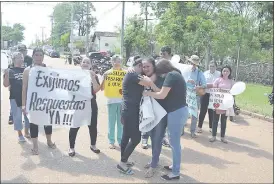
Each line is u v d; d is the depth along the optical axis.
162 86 4.75
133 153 6.14
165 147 6.59
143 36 26.94
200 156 6.17
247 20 18.05
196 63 7.20
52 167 5.30
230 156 6.23
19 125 6.48
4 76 6.43
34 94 5.75
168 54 6.47
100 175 5.05
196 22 17.62
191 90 7.17
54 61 40.78
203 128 8.45
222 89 6.91
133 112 5.01
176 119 4.79
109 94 6.25
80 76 5.86
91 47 62.06
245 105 11.62
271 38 18.50
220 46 17.75
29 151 6.03
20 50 8.20
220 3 21.62
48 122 5.80
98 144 6.61
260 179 5.16
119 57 6.25
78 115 5.84
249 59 21.78
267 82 20.52
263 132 8.22
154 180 4.95
